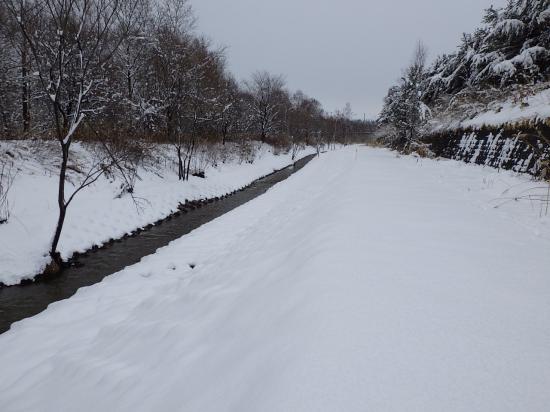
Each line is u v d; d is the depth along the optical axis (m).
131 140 15.99
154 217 13.17
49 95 7.46
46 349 4.54
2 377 4.02
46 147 12.91
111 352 3.89
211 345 3.04
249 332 2.87
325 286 3.00
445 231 4.55
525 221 5.00
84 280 8.00
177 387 2.57
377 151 30.28
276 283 3.65
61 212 8.26
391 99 33.97
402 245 3.99
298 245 4.84
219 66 27.38
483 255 3.66
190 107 18.45
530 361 1.96
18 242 8.44
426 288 2.90
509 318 2.43
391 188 8.18
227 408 2.02
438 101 23.20
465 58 20.94
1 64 12.42
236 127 33.28
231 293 4.20
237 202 17.69
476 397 1.70
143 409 2.48
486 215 5.43
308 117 61.34
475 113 15.11
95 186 12.75
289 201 12.17
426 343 2.15
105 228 10.91
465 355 2.02
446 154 16.83
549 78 12.80
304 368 1.99
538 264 3.41
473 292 2.82
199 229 11.34
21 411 3.20
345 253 3.76
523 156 9.48
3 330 5.91
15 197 9.90
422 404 1.67
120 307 5.64
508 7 15.80
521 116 10.37
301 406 1.72
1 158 11.16
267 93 43.84
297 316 2.66
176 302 4.85
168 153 19.75
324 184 13.41
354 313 2.52
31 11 7.23
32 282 7.77
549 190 6.22
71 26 8.18
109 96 15.48
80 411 2.90
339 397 1.74
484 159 12.02
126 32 8.16
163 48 18.06
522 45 15.30
